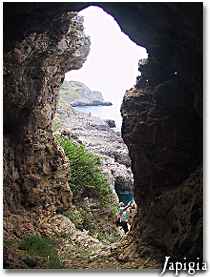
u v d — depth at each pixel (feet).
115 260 37.01
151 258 34.58
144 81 40.27
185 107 36.17
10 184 40.65
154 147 38.01
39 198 45.21
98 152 77.30
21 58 36.17
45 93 45.98
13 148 41.22
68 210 51.01
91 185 62.39
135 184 40.68
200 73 31.55
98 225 60.18
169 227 34.45
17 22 31.50
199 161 35.22
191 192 32.50
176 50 34.76
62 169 49.78
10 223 38.63
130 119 39.78
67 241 43.47
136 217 40.96
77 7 32.96
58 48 44.96
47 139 47.55
